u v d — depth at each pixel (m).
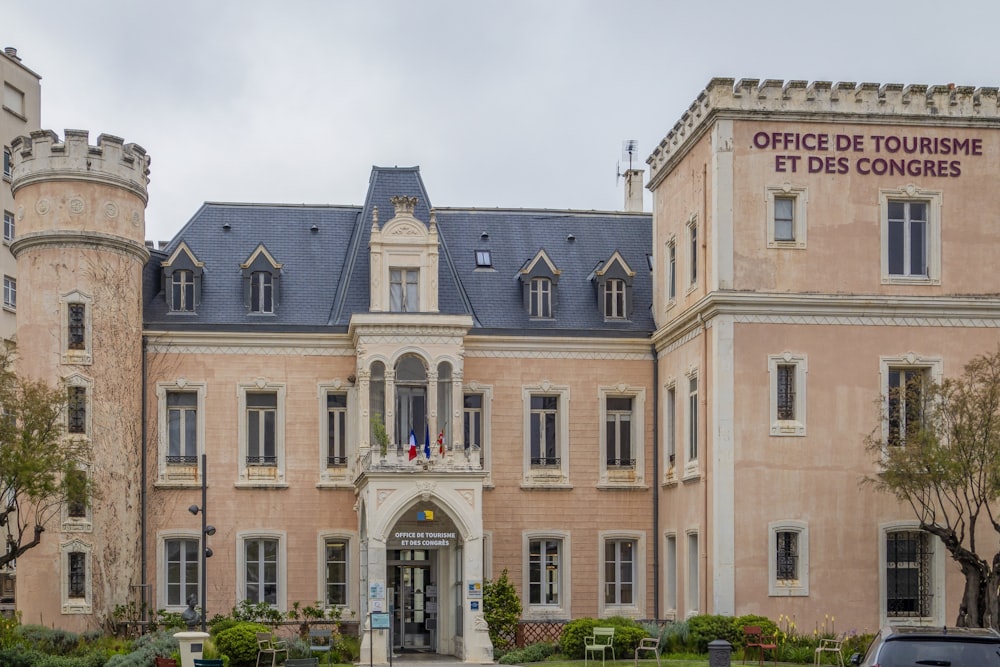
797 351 36.06
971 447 32.84
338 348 41.75
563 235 45.81
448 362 40.00
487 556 41.38
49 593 37.91
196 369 41.12
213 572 40.44
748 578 35.12
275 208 44.88
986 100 37.44
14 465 33.56
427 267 40.66
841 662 31.08
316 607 39.84
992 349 36.88
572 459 42.16
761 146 36.59
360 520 39.25
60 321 38.78
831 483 35.72
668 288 41.69
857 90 36.97
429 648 40.25
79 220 38.97
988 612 33.22
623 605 41.88
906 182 37.06
